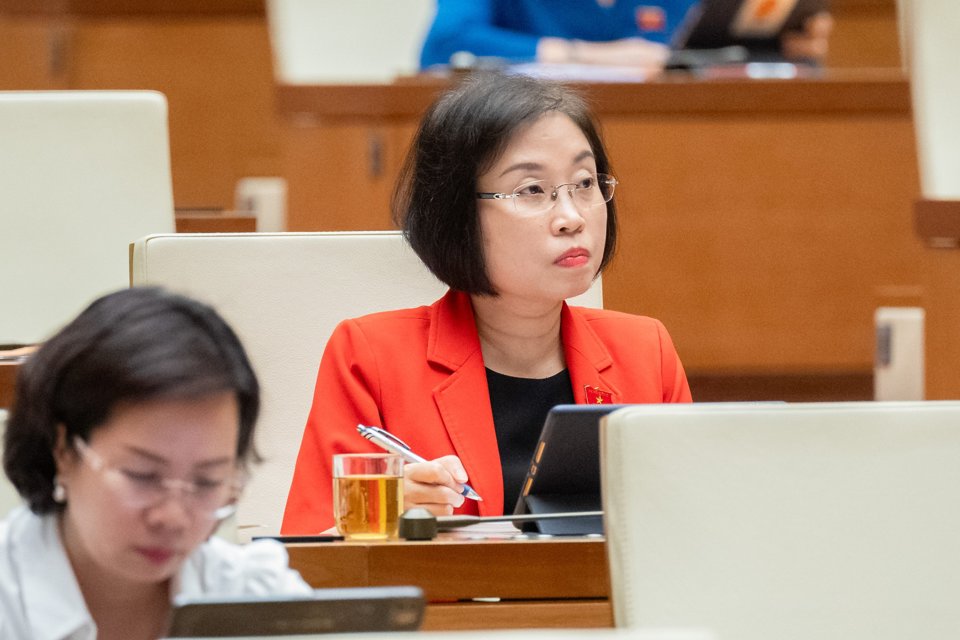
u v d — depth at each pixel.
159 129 9.52
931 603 4.62
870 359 13.05
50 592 4.12
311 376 7.63
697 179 12.84
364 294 7.73
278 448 7.54
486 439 6.93
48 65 19.58
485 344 7.23
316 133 12.68
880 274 13.01
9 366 7.18
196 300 4.07
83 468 3.93
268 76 20.19
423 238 7.05
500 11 14.27
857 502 4.64
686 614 4.51
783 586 4.57
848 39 18.98
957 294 10.18
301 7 16.30
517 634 2.71
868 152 12.97
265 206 16.20
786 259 12.95
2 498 4.92
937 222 10.23
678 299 12.91
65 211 9.38
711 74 13.05
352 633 3.60
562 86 7.12
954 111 10.62
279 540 5.73
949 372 10.21
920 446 4.69
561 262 6.84
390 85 12.61
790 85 12.81
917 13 10.71
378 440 6.50
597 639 2.63
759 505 4.59
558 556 5.49
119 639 4.30
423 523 5.57
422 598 3.63
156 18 19.84
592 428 5.62
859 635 4.59
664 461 4.55
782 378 13.04
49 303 9.32
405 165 7.52
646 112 12.77
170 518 3.89
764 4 12.94
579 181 6.90
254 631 3.57
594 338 7.30
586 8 14.34
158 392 3.82
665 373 7.40
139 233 9.44
